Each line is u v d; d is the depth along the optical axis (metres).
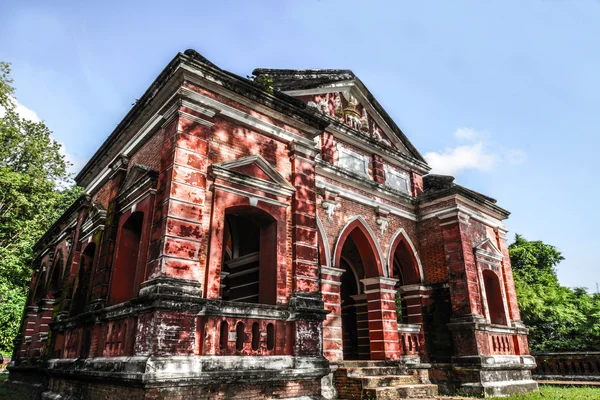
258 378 7.50
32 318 18.50
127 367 6.97
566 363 18.02
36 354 15.72
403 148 17.75
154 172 8.82
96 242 11.27
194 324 7.18
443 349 14.18
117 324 8.30
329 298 12.16
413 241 15.80
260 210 9.12
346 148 15.03
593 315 23.67
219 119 9.13
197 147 8.39
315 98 15.03
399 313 29.62
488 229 16.89
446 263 14.97
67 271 13.34
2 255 19.14
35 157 22.52
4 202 20.16
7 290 19.67
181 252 7.50
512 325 15.87
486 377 12.95
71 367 9.77
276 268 8.91
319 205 13.15
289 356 8.27
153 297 6.86
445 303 14.62
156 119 9.37
